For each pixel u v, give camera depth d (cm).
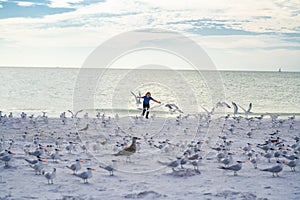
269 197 1179
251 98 6494
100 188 1263
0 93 6650
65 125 2881
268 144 1908
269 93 7662
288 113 4222
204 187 1288
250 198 1155
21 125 2867
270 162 1744
